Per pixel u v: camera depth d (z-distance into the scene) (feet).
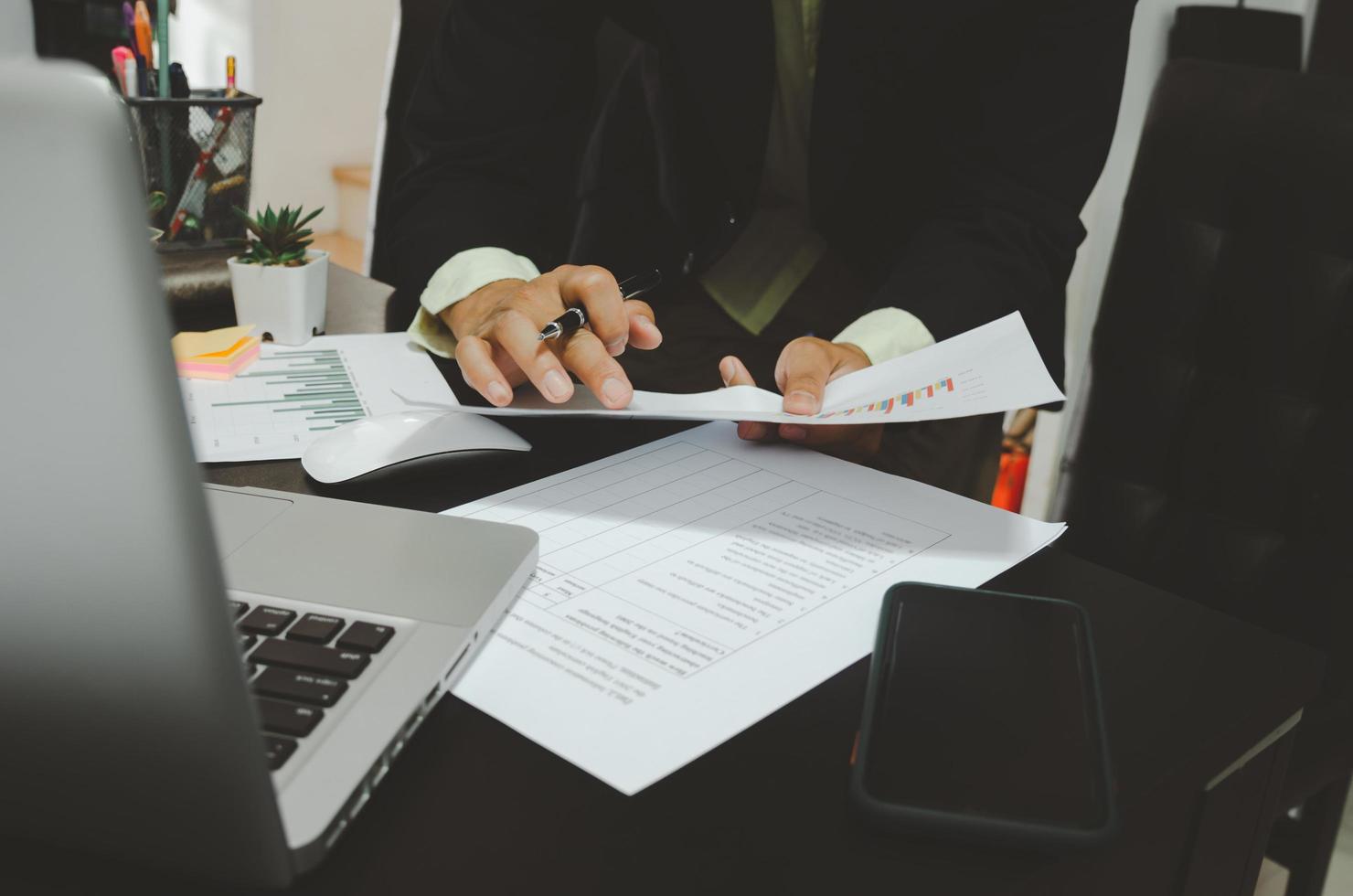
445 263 2.91
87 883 1.03
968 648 1.42
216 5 9.06
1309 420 2.82
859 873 1.09
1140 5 5.60
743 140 3.67
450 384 2.54
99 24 4.44
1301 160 2.79
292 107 9.67
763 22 3.45
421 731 1.27
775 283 4.15
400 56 4.42
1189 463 3.05
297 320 2.71
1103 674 1.48
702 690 1.38
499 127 3.51
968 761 1.20
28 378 0.74
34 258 0.71
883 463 2.40
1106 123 3.48
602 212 4.39
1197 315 3.00
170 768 0.88
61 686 0.85
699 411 2.12
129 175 0.70
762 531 1.85
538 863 1.09
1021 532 1.90
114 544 0.79
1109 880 1.23
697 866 1.09
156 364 0.74
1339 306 2.75
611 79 4.72
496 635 1.48
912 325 2.89
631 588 1.63
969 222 3.37
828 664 1.45
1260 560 2.93
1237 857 1.52
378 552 1.53
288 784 1.03
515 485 2.02
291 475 2.00
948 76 3.51
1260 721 1.43
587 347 2.22
